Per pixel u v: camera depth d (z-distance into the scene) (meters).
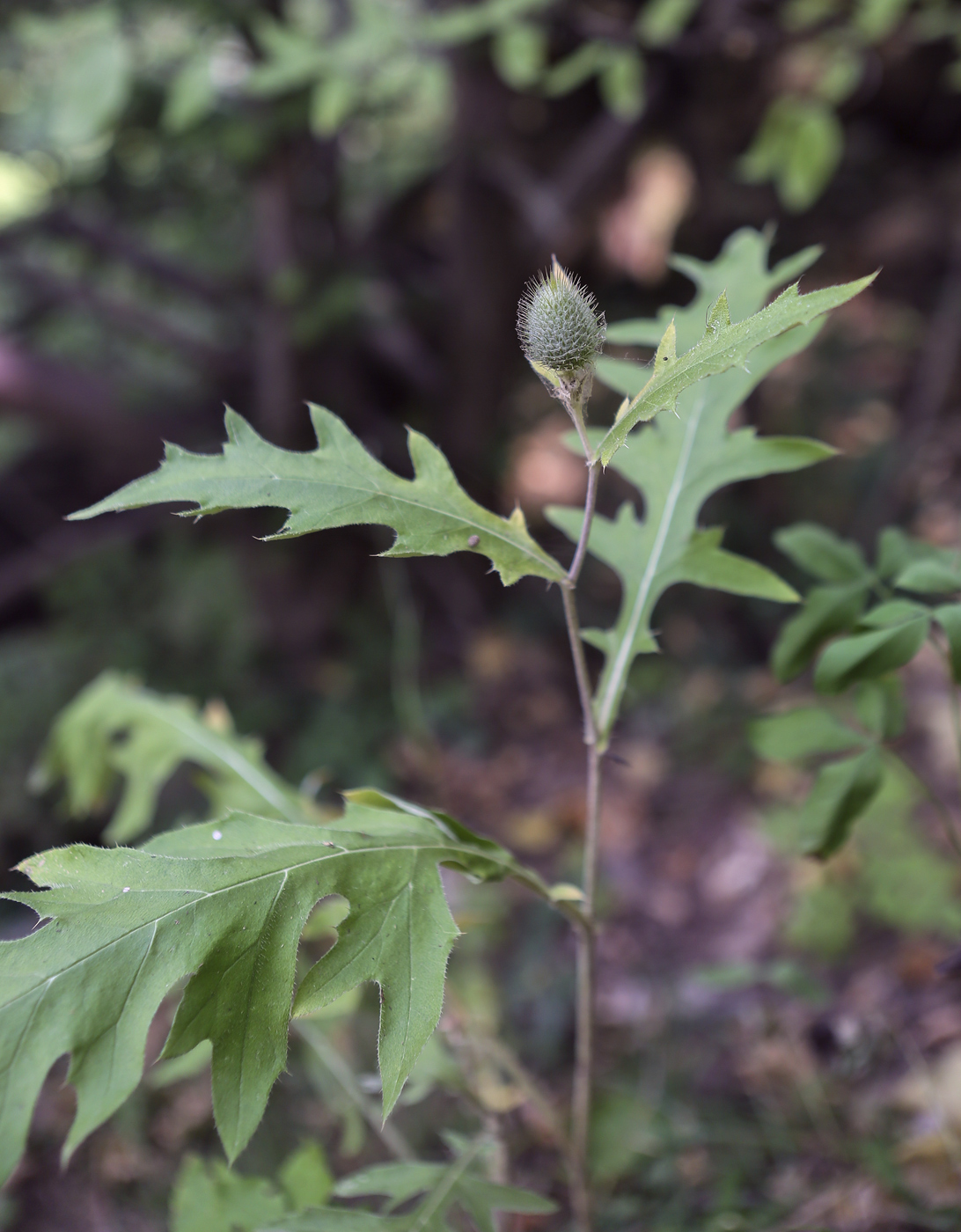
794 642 1.40
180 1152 3.01
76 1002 0.81
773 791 4.34
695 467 1.33
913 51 4.96
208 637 5.68
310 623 5.88
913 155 6.46
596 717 1.20
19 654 5.43
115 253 4.93
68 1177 3.05
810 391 6.25
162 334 5.29
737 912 3.80
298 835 0.99
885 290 6.61
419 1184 1.20
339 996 0.90
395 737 5.41
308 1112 2.88
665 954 3.73
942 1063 2.35
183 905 0.88
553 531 5.82
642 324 1.47
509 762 5.20
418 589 6.09
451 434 5.81
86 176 4.43
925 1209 1.87
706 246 6.20
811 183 3.16
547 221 5.09
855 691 1.39
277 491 0.92
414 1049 0.89
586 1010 1.29
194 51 3.55
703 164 5.45
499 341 5.64
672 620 5.69
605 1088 2.68
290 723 5.59
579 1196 1.44
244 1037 0.86
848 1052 2.15
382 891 0.96
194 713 1.78
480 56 4.47
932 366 5.52
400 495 0.96
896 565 1.40
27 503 5.95
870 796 1.35
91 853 0.90
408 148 5.72
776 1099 2.35
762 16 3.51
